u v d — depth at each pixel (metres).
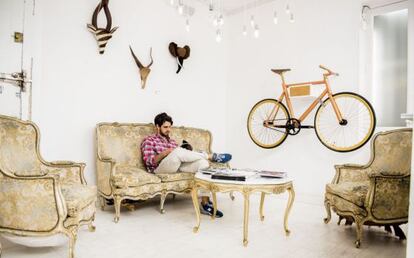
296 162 4.10
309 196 3.93
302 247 2.26
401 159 2.47
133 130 3.57
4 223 1.92
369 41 3.65
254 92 4.65
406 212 2.34
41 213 1.90
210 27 4.81
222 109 5.02
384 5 3.58
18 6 2.91
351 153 3.61
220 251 2.16
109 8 3.59
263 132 4.51
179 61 4.31
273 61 4.43
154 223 2.80
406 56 3.47
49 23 3.13
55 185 1.89
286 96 4.02
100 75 3.53
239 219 2.98
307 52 4.07
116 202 2.83
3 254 2.06
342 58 3.75
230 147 4.96
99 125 3.32
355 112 3.65
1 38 2.80
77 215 1.98
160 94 4.13
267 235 2.52
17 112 2.90
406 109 3.43
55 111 3.17
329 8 3.87
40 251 2.12
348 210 2.39
